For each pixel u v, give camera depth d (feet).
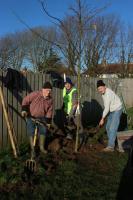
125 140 16.51
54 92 19.10
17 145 14.94
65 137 17.90
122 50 55.62
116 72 52.21
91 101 24.63
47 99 14.88
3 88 14.99
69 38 16.31
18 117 16.06
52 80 18.85
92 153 16.07
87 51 26.86
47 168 12.84
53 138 17.44
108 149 16.66
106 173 13.29
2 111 14.82
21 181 11.30
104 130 19.67
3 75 14.98
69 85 17.61
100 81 16.83
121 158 15.40
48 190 10.91
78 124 16.21
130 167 7.61
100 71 40.19
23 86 16.42
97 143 17.99
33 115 14.75
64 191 10.98
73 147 16.81
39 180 11.64
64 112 18.44
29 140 15.66
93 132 19.60
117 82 30.17
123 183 7.57
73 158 14.65
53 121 18.81
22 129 16.39
